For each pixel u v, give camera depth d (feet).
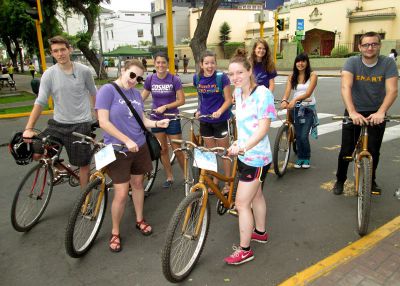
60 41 11.85
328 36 101.45
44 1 65.21
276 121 28.78
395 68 12.12
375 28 89.04
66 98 12.46
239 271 9.80
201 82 13.96
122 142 10.53
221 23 147.02
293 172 17.29
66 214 13.60
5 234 12.22
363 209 10.73
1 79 61.57
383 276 8.85
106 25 216.74
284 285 9.05
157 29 176.35
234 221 12.57
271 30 133.18
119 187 10.80
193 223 9.61
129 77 10.33
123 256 10.75
